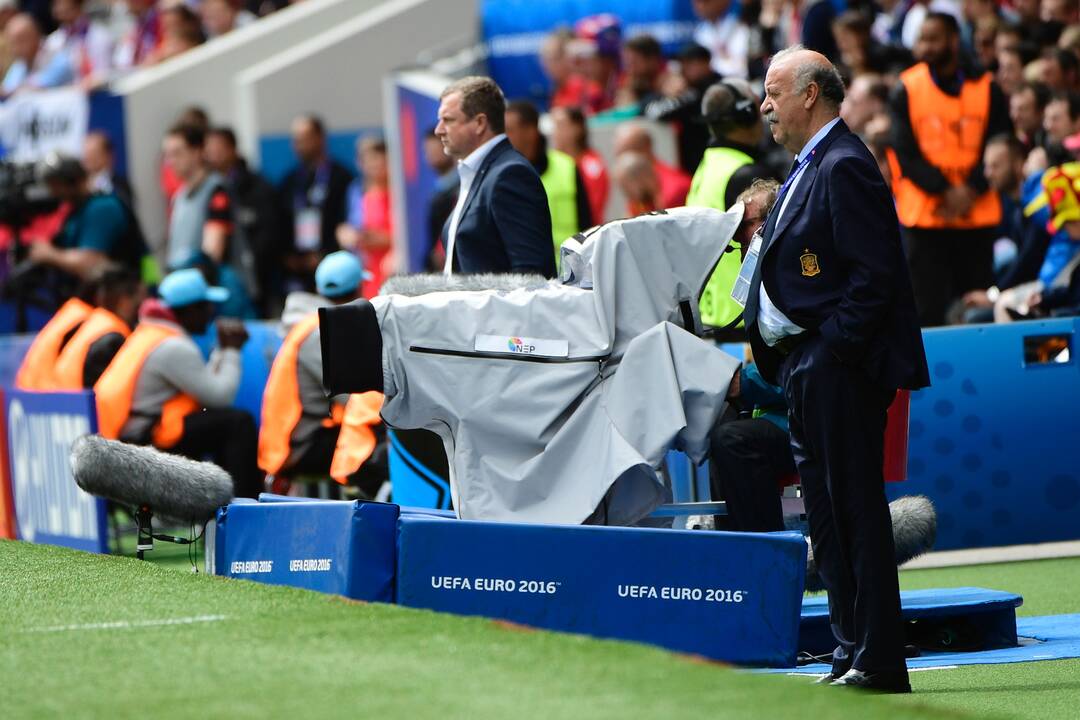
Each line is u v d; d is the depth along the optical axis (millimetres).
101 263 39719
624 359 18781
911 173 31469
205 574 20406
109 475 20266
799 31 40688
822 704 13109
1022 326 27344
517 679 13938
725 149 25734
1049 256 29359
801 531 19812
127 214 42031
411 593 18125
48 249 41688
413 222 44406
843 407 16562
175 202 44531
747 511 18672
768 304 16953
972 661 18906
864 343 16266
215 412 30031
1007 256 34375
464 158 22438
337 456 27109
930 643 20000
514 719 12586
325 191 45656
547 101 48719
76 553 23625
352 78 51719
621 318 19062
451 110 22297
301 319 29703
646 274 19219
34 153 50656
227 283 42625
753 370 19188
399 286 19359
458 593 18062
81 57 58094
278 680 14188
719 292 24891
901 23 40719
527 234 21922
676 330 18875
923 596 20500
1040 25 37656
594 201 37375
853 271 16328
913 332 16594
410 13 52312
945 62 31422
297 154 46594
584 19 48125
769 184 19547
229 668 14758
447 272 22594
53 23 61969
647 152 35438
